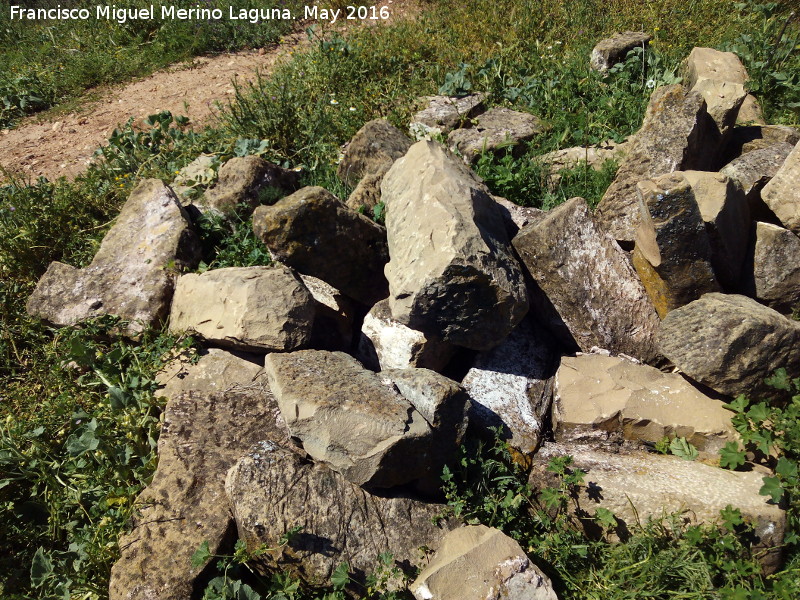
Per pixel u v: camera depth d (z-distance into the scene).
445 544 1.21
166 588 1.17
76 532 1.39
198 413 1.46
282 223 1.61
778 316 1.36
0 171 2.85
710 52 2.31
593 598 1.20
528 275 1.62
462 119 2.48
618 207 1.79
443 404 1.34
